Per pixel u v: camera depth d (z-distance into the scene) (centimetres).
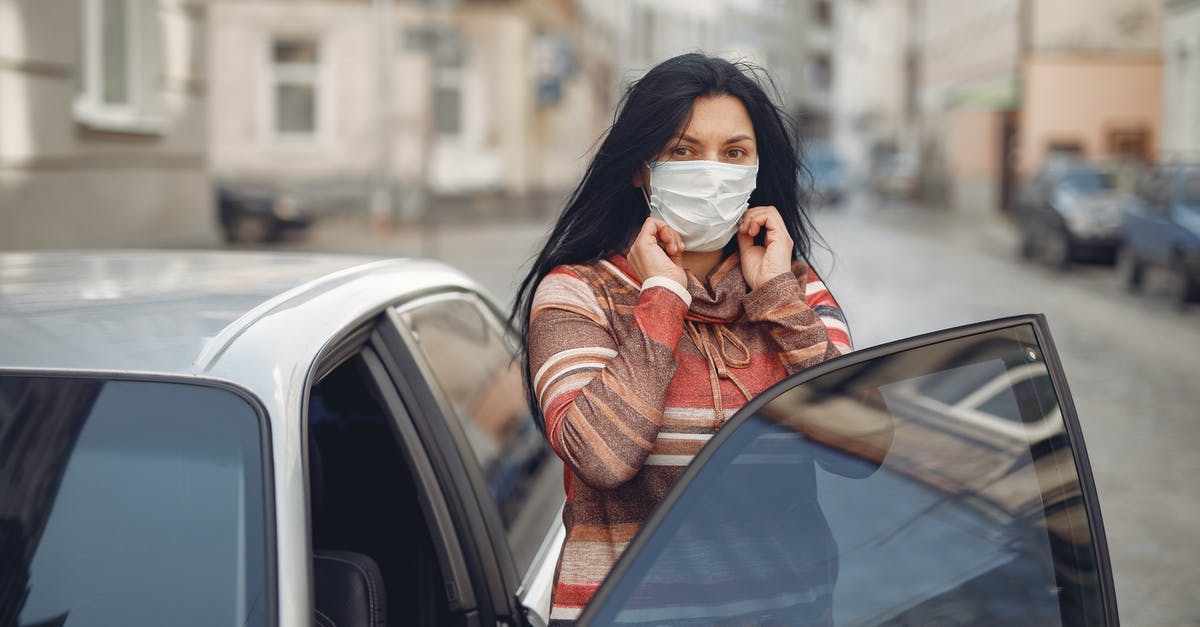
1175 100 2264
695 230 187
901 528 155
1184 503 579
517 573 238
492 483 260
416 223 2527
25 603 158
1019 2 2947
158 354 175
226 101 2494
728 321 185
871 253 2144
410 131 2509
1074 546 157
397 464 255
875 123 7356
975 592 153
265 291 208
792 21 7325
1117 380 919
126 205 1074
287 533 161
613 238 197
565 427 169
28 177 879
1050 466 161
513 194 2577
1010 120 3278
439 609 251
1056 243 1834
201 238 1262
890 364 161
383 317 231
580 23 3347
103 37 1035
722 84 188
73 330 183
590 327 181
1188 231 1357
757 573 148
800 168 203
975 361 164
